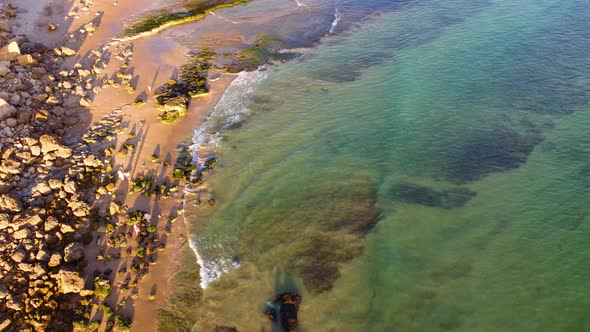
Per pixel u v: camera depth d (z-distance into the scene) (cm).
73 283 2373
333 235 2728
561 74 3888
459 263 2525
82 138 3344
